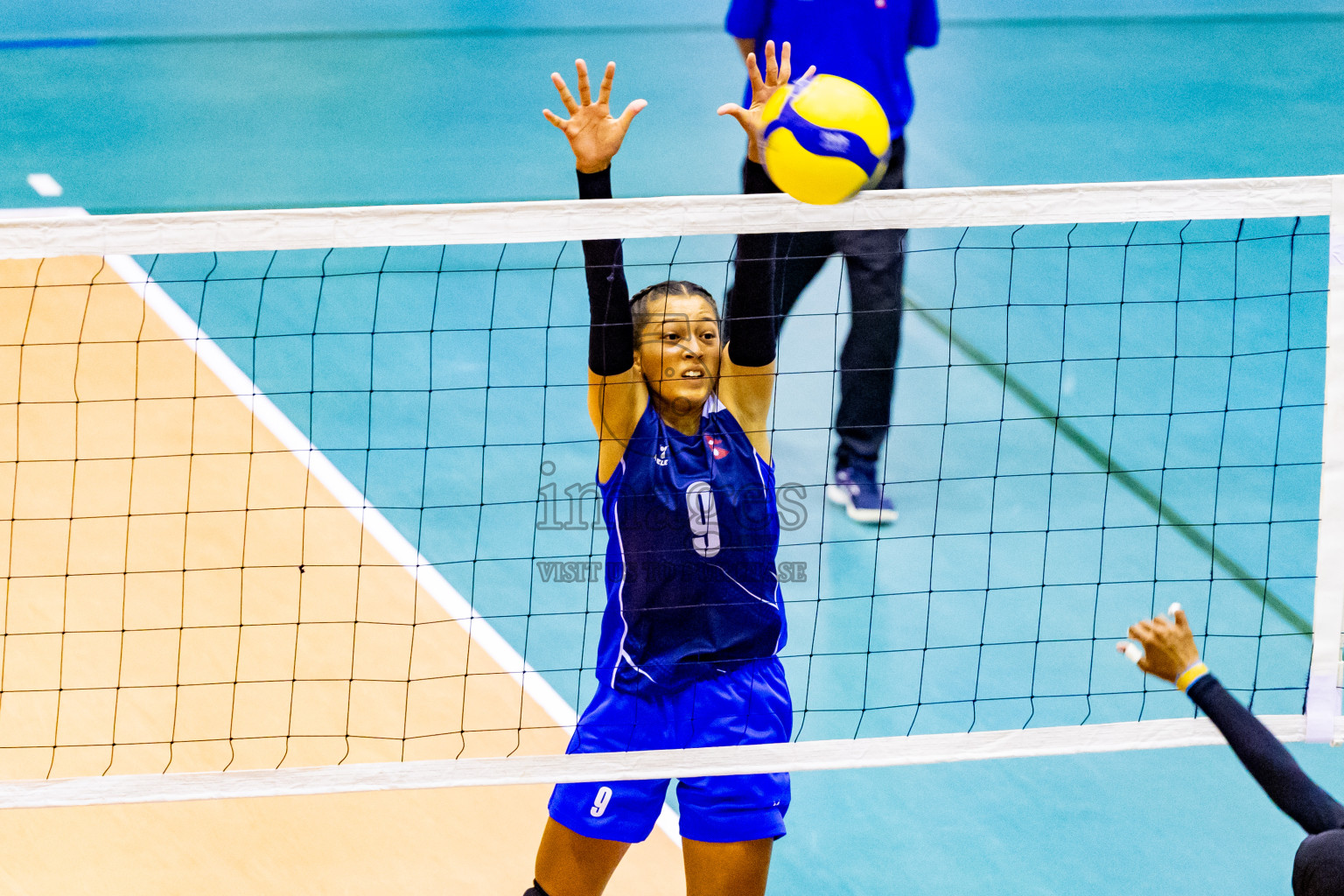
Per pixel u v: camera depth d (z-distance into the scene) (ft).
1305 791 31.55
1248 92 109.60
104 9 124.47
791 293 64.34
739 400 43.68
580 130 38.99
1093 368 75.72
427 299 80.38
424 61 114.01
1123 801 50.88
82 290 79.92
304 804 49.44
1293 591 60.64
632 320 42.19
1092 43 120.57
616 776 40.04
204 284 81.51
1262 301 81.15
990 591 60.70
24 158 94.73
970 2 130.72
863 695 55.01
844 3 58.80
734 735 40.91
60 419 69.41
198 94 106.73
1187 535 64.13
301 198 90.58
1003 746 41.96
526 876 46.73
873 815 50.21
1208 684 33.50
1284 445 69.97
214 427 69.56
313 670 55.42
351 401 71.92
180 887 45.70
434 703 54.03
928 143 99.71
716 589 42.06
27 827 47.83
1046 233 87.97
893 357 63.87
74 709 52.75
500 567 61.77
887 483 67.21
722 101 106.52
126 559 60.80
